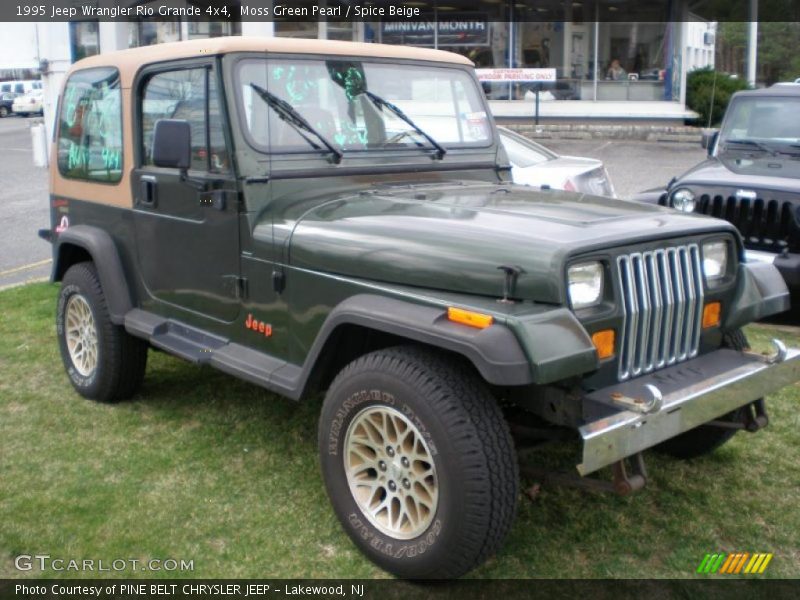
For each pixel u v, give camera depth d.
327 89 4.00
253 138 3.73
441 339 2.84
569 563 3.29
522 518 3.61
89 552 3.34
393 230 3.30
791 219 6.27
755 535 3.51
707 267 3.49
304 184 3.86
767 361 3.45
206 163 3.92
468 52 21.61
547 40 21.62
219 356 3.86
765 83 28.06
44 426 4.56
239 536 3.46
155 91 4.23
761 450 4.29
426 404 2.90
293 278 3.55
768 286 3.71
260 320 3.76
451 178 4.33
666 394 3.04
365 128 4.09
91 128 4.79
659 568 3.27
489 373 2.69
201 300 4.10
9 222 11.25
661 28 21.23
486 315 2.81
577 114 21.88
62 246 4.95
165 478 3.96
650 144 19.59
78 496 3.78
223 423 4.59
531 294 2.91
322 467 3.36
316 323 3.48
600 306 3.04
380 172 4.07
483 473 2.83
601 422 2.81
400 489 3.13
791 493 3.86
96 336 4.70
